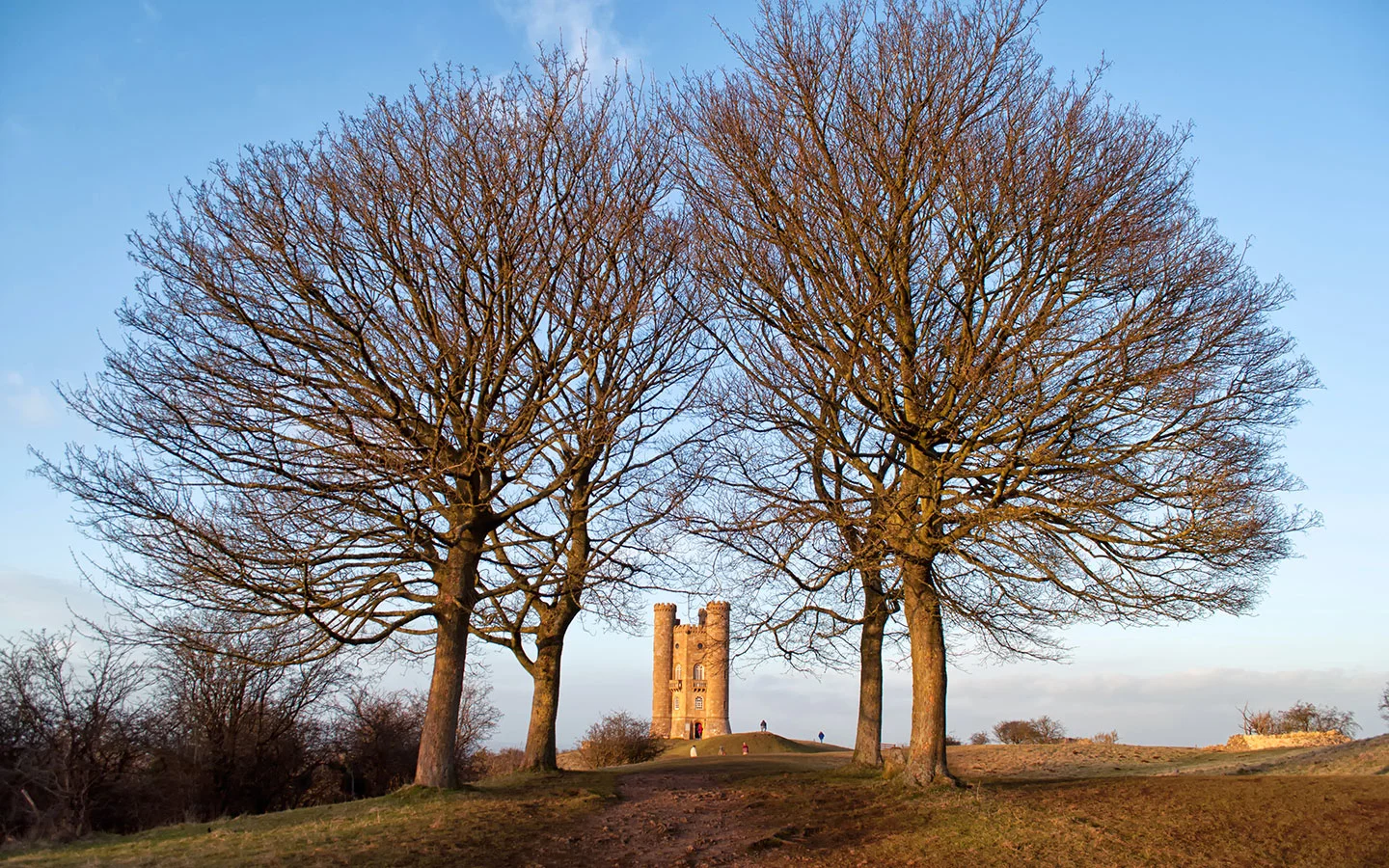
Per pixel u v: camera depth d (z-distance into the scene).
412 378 18.53
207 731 28.48
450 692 18.38
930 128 16.98
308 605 16.34
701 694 82.75
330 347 17.98
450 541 18.44
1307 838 12.84
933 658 17.34
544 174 18.61
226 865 12.52
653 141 20.14
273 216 17.41
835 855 13.45
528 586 20.38
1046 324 16.06
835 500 17.86
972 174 16.59
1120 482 15.33
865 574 18.61
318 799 33.06
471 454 17.55
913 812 15.28
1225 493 15.02
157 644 16.42
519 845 14.19
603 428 18.98
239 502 17.14
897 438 17.25
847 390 17.83
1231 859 12.20
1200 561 15.80
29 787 22.62
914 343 17.64
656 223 20.31
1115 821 14.11
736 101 18.70
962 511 16.28
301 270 17.59
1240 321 15.56
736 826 15.81
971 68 17.14
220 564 16.48
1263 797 15.03
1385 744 20.53
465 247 17.72
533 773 22.12
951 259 17.22
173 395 16.61
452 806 16.45
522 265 18.48
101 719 24.28
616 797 19.14
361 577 18.06
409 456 17.70
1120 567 16.45
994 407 15.80
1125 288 16.22
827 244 17.77
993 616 16.69
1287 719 41.19
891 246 17.00
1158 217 16.38
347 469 17.14
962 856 12.84
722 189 18.66
